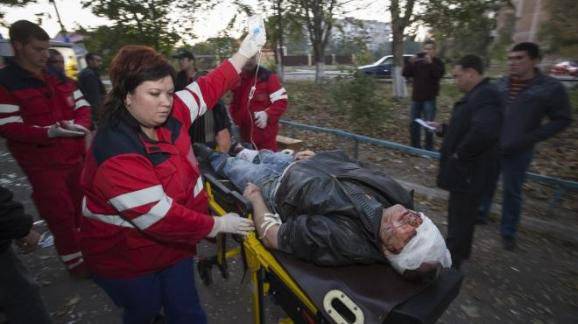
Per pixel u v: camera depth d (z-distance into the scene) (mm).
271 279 1904
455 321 2385
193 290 1728
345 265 1718
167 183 1418
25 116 2363
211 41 9086
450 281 1621
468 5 7973
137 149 1320
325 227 1688
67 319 2396
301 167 2170
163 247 1535
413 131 5926
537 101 2902
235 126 3859
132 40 7938
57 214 2594
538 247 3254
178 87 3586
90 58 6621
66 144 2572
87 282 2795
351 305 1461
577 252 3176
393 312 1430
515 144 2969
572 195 4133
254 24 1999
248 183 2385
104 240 1465
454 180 2527
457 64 2613
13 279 1498
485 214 3619
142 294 1572
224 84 1922
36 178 2477
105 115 1340
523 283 2766
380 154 5773
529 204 3986
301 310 1703
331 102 9664
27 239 1840
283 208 2061
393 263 1643
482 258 3088
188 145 1582
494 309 2494
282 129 7363
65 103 2643
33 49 2283
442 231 3547
